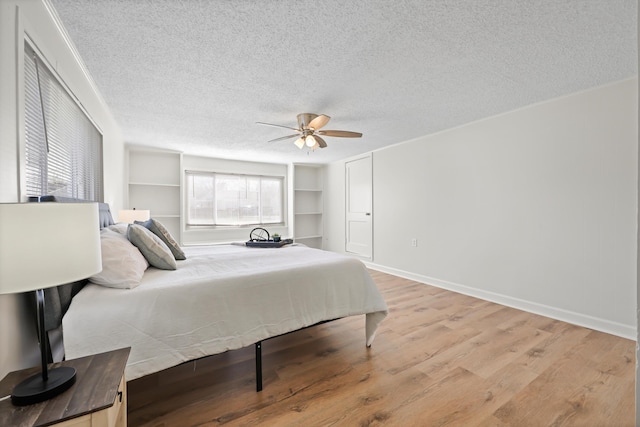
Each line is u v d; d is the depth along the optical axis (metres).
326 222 6.29
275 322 1.74
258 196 5.90
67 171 1.83
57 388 0.86
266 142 4.18
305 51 1.85
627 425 1.39
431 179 3.91
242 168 5.71
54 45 1.55
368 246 5.08
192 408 1.51
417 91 2.48
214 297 1.55
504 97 2.64
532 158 2.86
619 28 1.63
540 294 2.82
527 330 2.45
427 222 3.98
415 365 1.92
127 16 1.51
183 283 1.52
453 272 3.64
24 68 1.26
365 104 2.77
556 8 1.47
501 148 3.11
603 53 1.90
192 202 5.19
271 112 2.95
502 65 2.05
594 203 2.46
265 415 1.46
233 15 1.51
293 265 2.02
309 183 6.48
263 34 1.68
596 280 2.46
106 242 1.51
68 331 1.22
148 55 1.88
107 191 2.91
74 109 1.94
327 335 2.40
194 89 2.39
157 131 3.61
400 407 1.52
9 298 1.09
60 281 0.83
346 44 1.78
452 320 2.69
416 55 1.91
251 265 2.07
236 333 1.58
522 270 2.96
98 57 1.90
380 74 2.17
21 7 1.21
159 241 2.01
